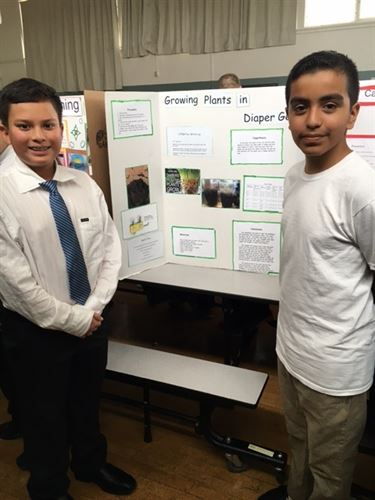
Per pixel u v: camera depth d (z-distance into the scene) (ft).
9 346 4.46
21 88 3.90
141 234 6.81
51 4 22.91
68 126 6.15
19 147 4.02
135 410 7.06
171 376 5.80
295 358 3.87
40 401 4.52
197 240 7.00
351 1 17.60
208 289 6.19
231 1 19.08
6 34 24.91
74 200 4.48
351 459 3.97
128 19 21.36
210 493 5.41
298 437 4.46
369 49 17.76
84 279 4.58
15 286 4.03
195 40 20.31
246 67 19.80
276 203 6.23
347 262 3.38
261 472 5.73
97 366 4.90
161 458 6.02
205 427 5.71
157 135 6.64
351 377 3.60
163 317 10.39
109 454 6.10
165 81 21.70
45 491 4.83
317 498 4.17
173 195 6.93
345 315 3.49
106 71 22.71
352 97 3.28
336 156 3.35
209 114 6.26
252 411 6.96
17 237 4.02
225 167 6.40
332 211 3.28
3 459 6.07
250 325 7.64
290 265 3.73
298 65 3.31
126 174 6.35
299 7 18.31
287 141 5.89
